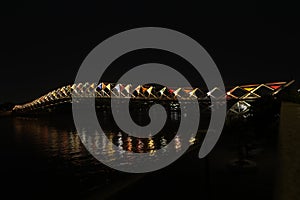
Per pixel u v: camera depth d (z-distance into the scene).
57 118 170.25
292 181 6.05
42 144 63.38
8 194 24.70
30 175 32.12
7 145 63.94
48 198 22.61
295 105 34.09
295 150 9.19
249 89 93.50
